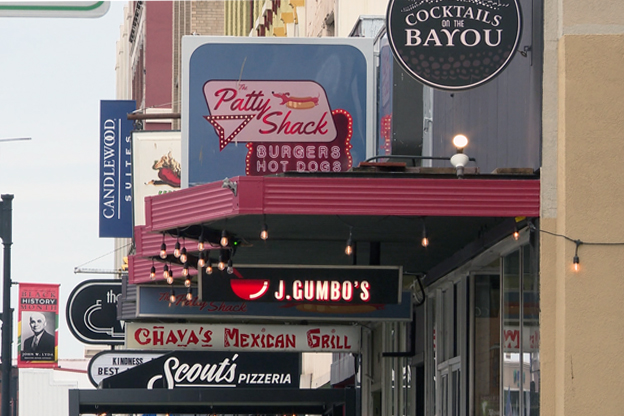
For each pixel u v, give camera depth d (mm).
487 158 17109
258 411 27266
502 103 16281
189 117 20781
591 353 13992
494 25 14797
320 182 14781
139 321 24953
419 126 20547
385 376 27828
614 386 13938
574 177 14234
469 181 14648
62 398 109062
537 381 14539
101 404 24969
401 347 26016
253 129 20938
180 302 22406
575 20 14461
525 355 15508
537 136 14680
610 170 14258
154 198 16641
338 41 21391
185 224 16156
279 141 21000
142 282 21828
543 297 14414
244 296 17406
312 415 28047
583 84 14359
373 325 29094
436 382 22531
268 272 17422
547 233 14484
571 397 13922
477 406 19484
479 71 14773
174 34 84750
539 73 14672
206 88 20875
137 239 19266
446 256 20422
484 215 14594
